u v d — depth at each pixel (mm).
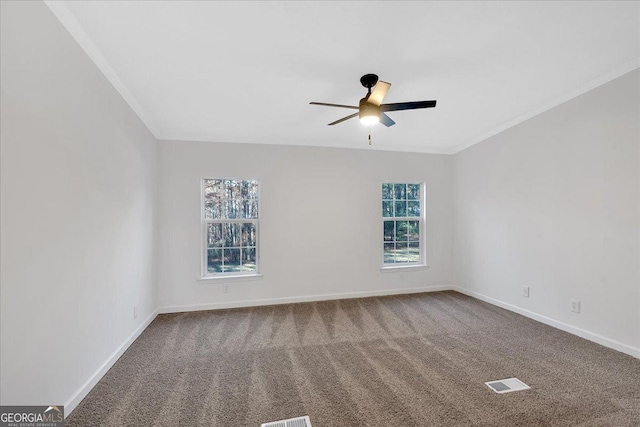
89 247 1938
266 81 2418
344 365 2279
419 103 2154
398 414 1709
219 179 3877
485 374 2125
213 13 1633
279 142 3984
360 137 3971
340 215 4188
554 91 2730
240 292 3818
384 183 4445
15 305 1297
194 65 2166
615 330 2463
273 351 2531
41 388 1464
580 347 2529
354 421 1653
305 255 4047
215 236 3867
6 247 1247
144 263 3078
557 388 1942
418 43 1945
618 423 1616
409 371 2180
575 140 2760
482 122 3490
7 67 1247
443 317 3348
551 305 3027
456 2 1584
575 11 1676
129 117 2668
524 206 3338
